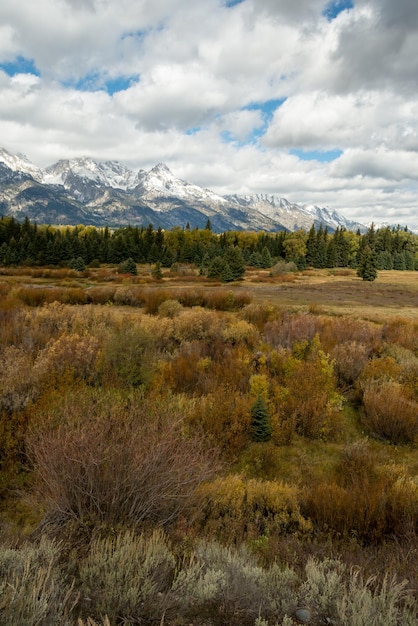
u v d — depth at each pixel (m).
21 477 6.33
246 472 7.96
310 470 8.20
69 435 4.41
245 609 2.66
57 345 11.47
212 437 8.16
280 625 2.51
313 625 2.53
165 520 4.29
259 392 10.44
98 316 17.66
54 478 4.13
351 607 2.62
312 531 5.49
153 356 12.16
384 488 6.46
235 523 5.18
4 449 6.61
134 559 2.97
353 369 13.02
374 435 9.84
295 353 14.02
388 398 10.07
